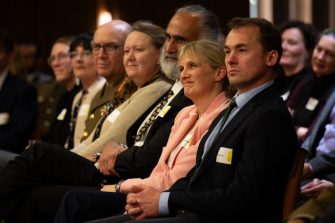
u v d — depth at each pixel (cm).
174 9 1367
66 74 1095
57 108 1095
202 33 763
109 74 905
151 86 804
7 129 1151
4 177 747
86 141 863
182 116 685
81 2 1511
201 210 544
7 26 1584
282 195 543
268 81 572
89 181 755
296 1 1413
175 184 610
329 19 1420
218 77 645
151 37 816
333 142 811
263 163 530
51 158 751
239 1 1298
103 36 899
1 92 1162
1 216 750
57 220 664
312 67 938
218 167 560
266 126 538
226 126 570
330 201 461
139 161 720
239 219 538
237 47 571
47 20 1553
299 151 534
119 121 797
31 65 1445
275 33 570
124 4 1432
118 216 632
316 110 894
